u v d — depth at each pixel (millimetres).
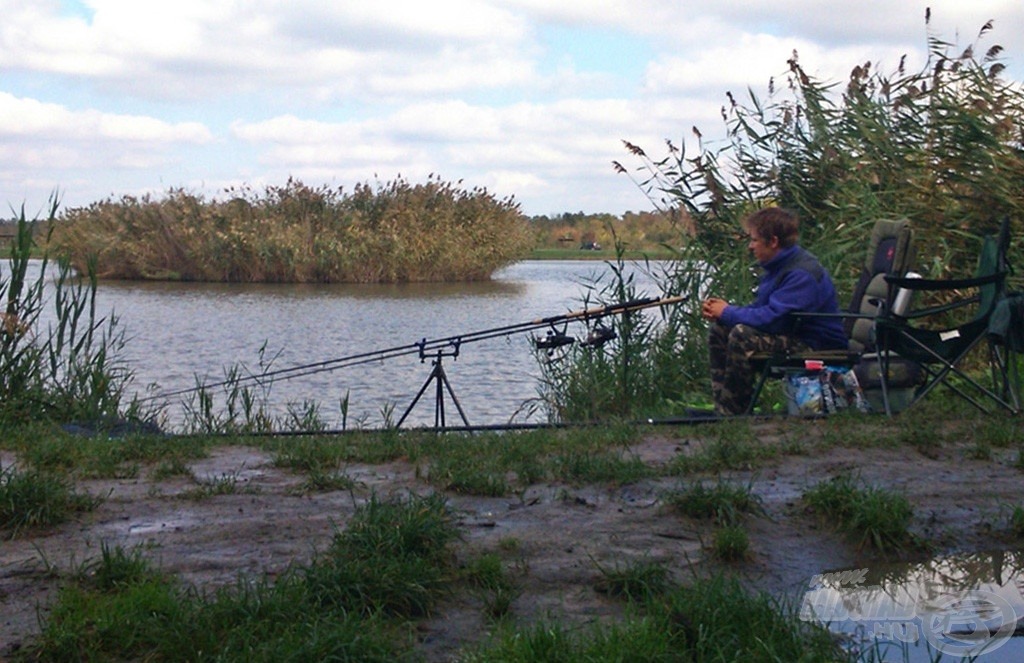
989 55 10180
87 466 5754
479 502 5082
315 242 32094
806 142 10633
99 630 3355
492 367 13891
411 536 4086
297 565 3930
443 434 6812
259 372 13203
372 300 24703
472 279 33812
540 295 26438
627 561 4230
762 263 7805
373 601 3660
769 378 8188
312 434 7105
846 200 10320
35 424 7539
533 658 3242
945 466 5863
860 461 5938
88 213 33469
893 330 7383
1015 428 6688
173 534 4477
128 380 11070
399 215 32656
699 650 3375
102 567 3898
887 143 10219
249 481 5562
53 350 8836
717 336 7918
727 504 4758
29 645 3324
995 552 4641
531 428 7238
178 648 3301
